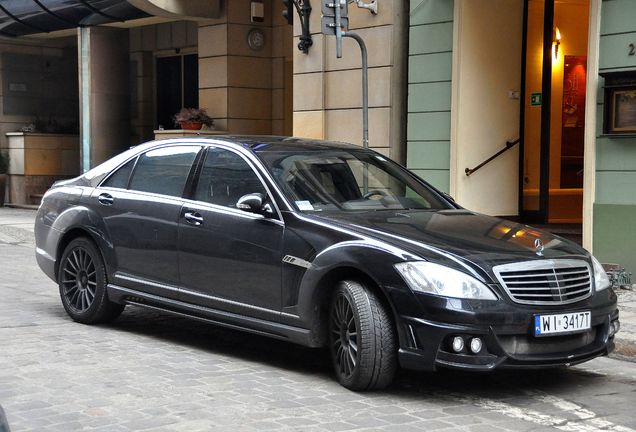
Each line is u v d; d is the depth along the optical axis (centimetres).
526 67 1449
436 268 632
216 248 765
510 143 1432
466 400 657
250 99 2066
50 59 2722
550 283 652
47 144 2606
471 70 1380
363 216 725
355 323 654
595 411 639
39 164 2594
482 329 619
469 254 646
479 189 1406
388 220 717
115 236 861
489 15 1394
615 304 708
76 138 2662
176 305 802
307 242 699
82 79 2342
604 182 1185
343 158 813
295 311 704
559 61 1457
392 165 847
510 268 641
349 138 1543
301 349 818
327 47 1570
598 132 1187
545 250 680
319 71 1580
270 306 725
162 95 2464
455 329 617
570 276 671
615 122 1163
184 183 818
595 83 1186
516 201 1461
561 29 1456
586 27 1477
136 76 2497
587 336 679
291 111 2067
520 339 638
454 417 611
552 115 1455
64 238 922
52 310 985
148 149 875
